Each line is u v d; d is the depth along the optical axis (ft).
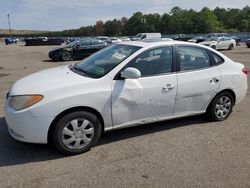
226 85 18.34
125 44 17.28
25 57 77.77
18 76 39.14
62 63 60.29
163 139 16.07
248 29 386.11
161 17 398.01
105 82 14.56
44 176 12.36
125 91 14.88
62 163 13.44
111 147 15.08
